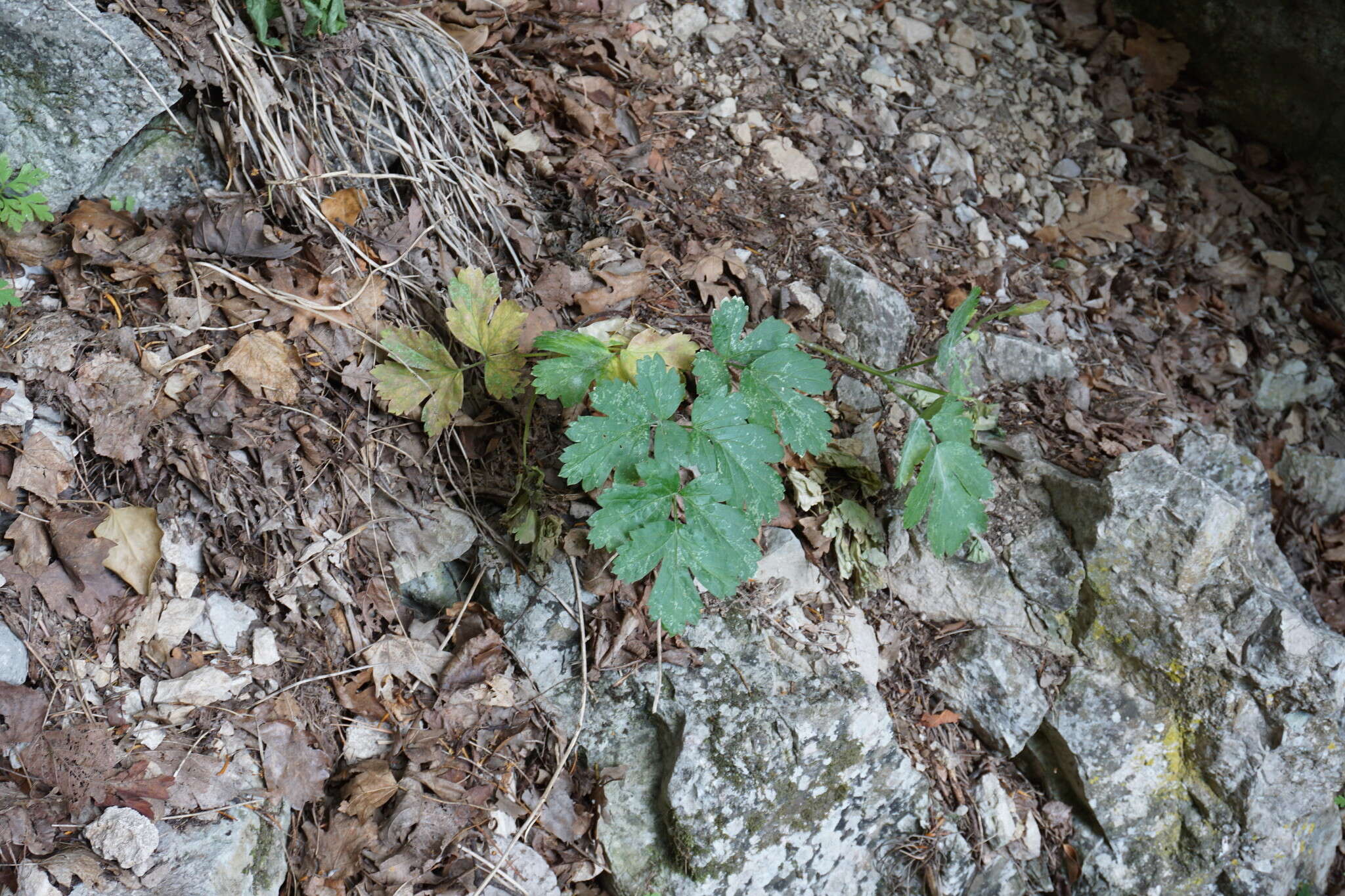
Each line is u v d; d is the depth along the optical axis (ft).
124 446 6.82
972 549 8.77
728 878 7.29
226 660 6.91
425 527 7.70
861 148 10.72
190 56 7.43
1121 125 12.34
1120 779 8.77
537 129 9.34
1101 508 8.61
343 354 7.55
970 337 7.75
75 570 6.55
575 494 7.80
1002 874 8.61
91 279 7.20
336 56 8.14
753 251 9.48
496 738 7.36
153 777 6.25
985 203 11.02
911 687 8.89
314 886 6.48
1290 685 8.31
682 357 7.76
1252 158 12.80
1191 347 10.95
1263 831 8.61
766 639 7.90
